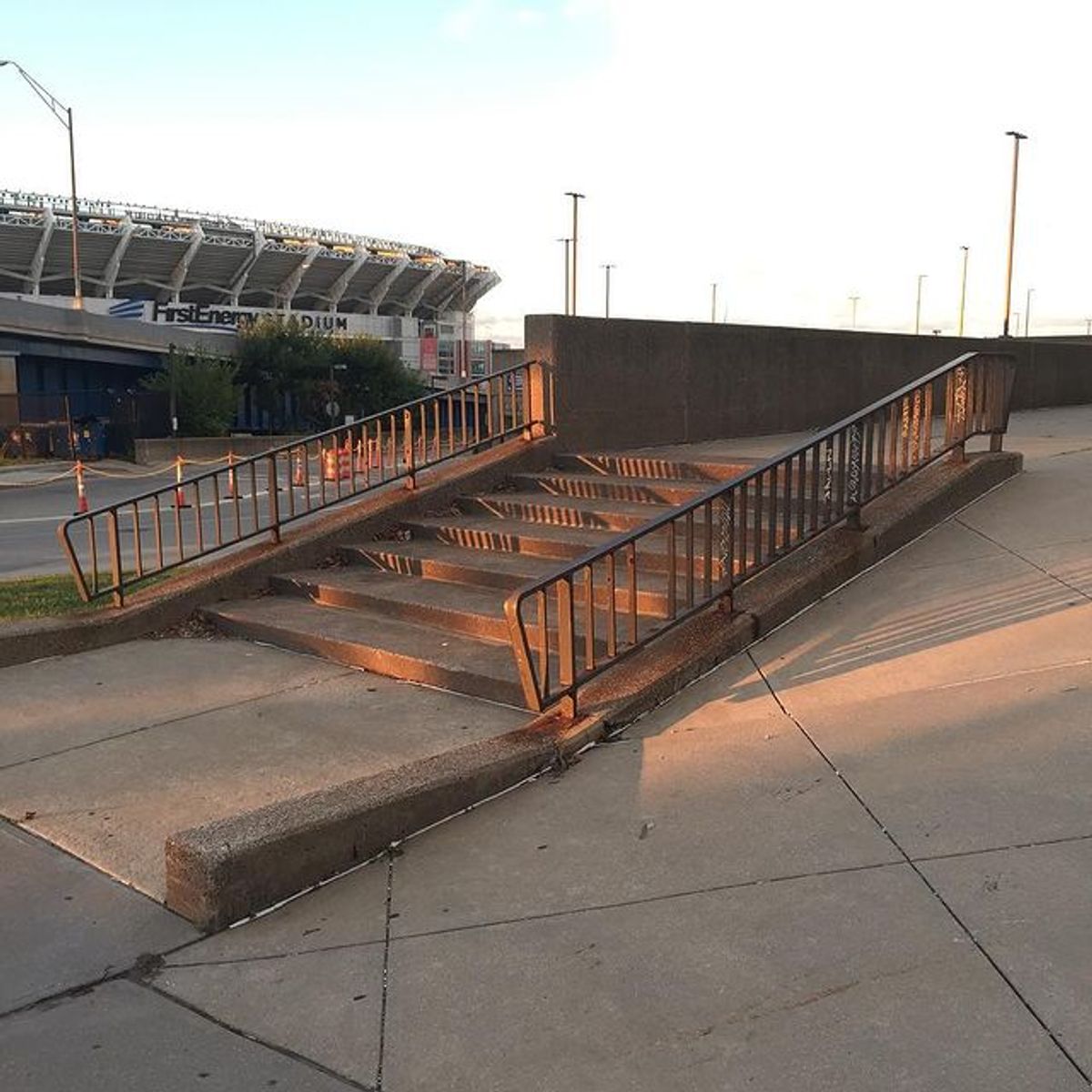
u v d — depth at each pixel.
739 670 5.66
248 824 3.88
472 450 10.17
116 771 5.03
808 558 6.70
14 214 83.56
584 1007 3.01
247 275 100.06
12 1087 2.78
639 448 10.77
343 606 7.73
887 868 3.59
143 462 36.22
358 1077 2.79
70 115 41.56
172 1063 2.88
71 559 7.75
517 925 3.49
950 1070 2.61
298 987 3.23
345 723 5.62
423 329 105.88
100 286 94.56
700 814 4.16
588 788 4.53
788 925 3.33
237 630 7.54
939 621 5.89
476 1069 2.79
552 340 9.88
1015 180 36.06
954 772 4.23
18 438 35.78
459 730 5.45
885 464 7.93
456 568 7.79
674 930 3.37
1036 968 2.97
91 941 3.55
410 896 3.76
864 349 13.75
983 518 7.58
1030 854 3.57
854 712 4.94
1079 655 5.18
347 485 18.75
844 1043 2.75
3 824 4.48
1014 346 16.77
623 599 6.71
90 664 6.93
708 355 11.46
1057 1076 2.56
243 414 50.81
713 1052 2.77
